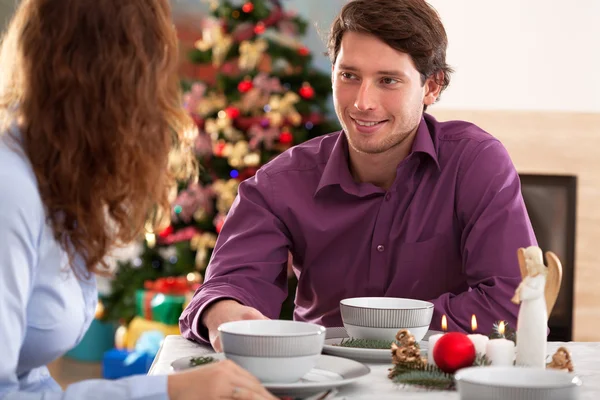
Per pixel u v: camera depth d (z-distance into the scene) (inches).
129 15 46.0
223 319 61.1
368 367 50.3
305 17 219.0
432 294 77.4
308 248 78.5
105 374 167.8
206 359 50.9
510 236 72.3
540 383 41.1
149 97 46.9
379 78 73.1
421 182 77.0
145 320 185.8
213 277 72.7
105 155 46.3
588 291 149.0
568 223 109.9
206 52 194.9
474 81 147.5
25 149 45.8
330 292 79.0
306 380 48.3
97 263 47.9
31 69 45.9
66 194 45.6
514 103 147.7
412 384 47.7
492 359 48.4
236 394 41.2
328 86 193.3
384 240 77.2
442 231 76.6
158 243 194.4
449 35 147.2
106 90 45.6
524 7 146.2
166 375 42.2
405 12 72.9
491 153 76.9
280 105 183.5
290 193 78.7
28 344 46.2
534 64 146.9
